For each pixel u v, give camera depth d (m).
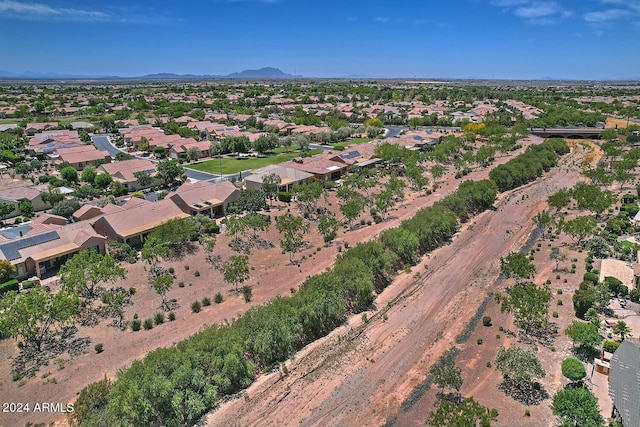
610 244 80.69
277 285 67.88
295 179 115.31
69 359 49.25
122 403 37.69
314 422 41.38
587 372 46.03
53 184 120.62
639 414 34.69
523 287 63.34
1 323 47.12
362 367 49.38
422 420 41.25
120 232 79.25
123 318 57.81
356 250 69.50
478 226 95.62
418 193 119.62
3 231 81.44
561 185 128.50
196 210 93.62
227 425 40.84
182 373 41.53
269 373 48.28
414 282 69.94
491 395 43.81
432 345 53.19
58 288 64.69
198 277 70.38
